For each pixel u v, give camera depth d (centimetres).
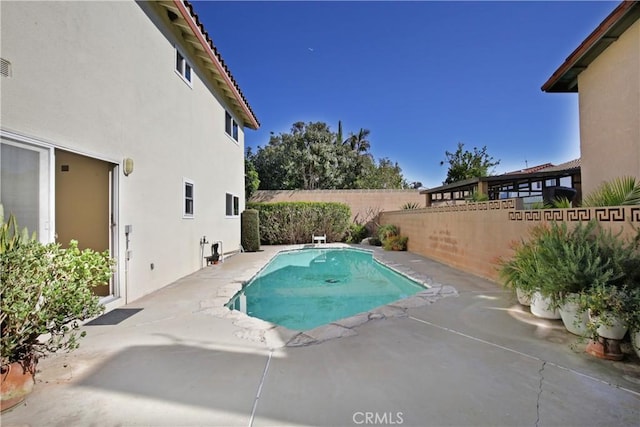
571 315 390
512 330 418
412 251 1333
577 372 303
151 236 647
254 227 1428
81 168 549
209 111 1005
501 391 273
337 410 250
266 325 446
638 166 639
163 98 703
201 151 938
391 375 303
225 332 418
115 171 539
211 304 549
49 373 308
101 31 498
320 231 1747
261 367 320
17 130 356
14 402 254
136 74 597
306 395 271
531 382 287
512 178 1204
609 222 427
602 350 331
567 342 375
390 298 739
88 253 313
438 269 908
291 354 351
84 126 459
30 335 272
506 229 682
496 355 344
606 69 729
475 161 2234
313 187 2533
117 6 540
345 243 1759
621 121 683
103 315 489
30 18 373
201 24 789
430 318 471
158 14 684
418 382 290
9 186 357
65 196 549
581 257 377
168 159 726
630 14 609
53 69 405
